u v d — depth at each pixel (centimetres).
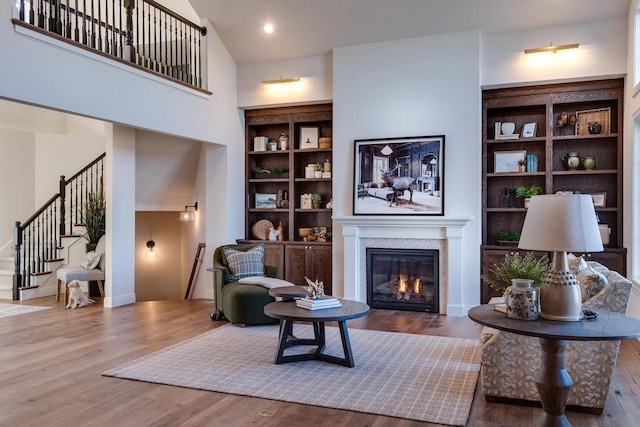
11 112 837
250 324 560
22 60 434
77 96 487
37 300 725
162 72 641
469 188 626
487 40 630
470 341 493
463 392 350
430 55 645
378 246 668
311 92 725
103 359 430
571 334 226
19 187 831
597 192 633
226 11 679
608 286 309
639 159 545
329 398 339
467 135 629
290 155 761
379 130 670
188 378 379
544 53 606
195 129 666
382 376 385
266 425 297
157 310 654
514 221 667
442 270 638
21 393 348
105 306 673
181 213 847
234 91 757
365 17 646
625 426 296
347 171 688
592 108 638
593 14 583
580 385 314
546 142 628
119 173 675
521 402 330
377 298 673
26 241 802
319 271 718
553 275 259
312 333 529
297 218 783
